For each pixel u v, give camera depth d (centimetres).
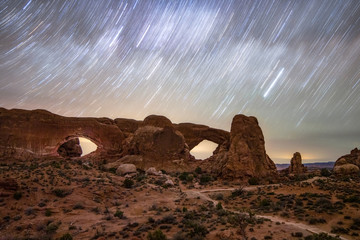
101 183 4153
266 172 6025
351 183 4519
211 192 4688
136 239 2277
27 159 6419
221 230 2403
